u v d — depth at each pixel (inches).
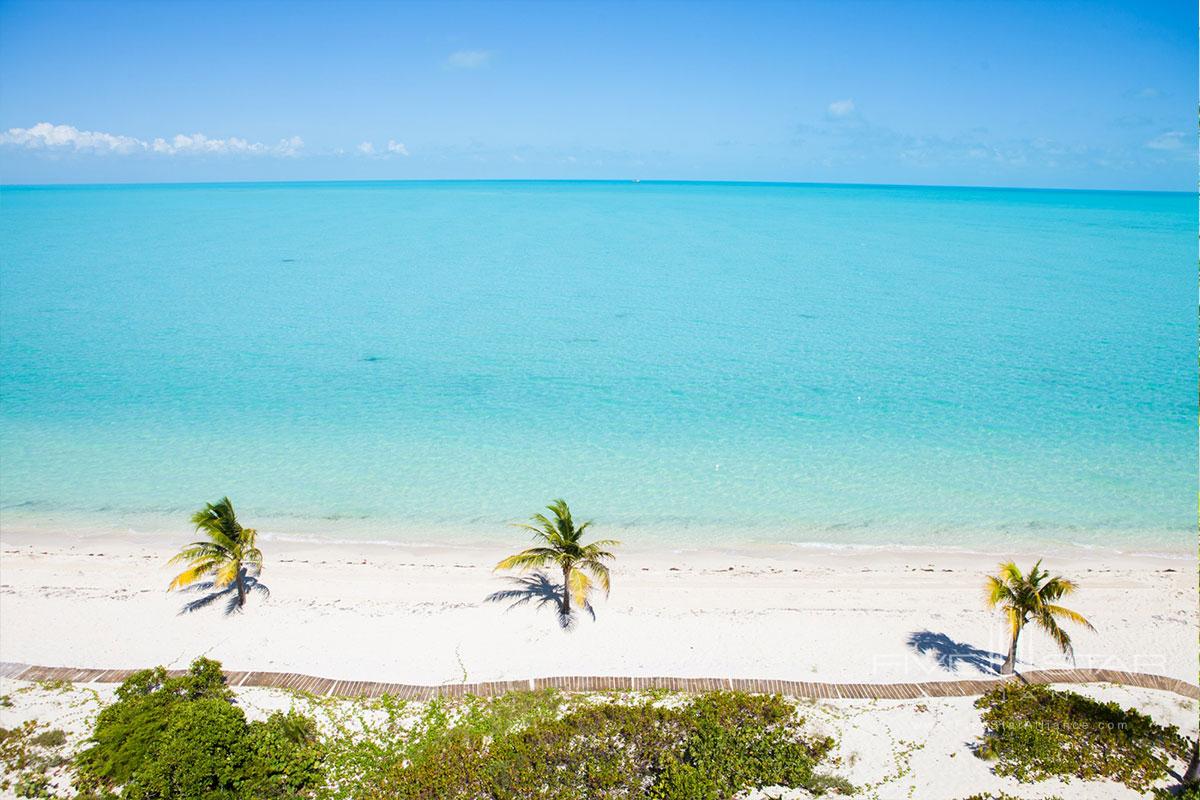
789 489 1488.7
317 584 1160.8
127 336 2618.1
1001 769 799.7
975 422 1830.7
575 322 2844.5
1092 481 1512.1
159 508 1409.9
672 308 3080.7
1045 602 900.6
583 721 850.8
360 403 1972.2
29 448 1674.5
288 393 2047.2
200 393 2039.9
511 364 2313.0
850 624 1064.8
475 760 801.6
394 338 2615.7
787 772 792.9
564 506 1004.6
